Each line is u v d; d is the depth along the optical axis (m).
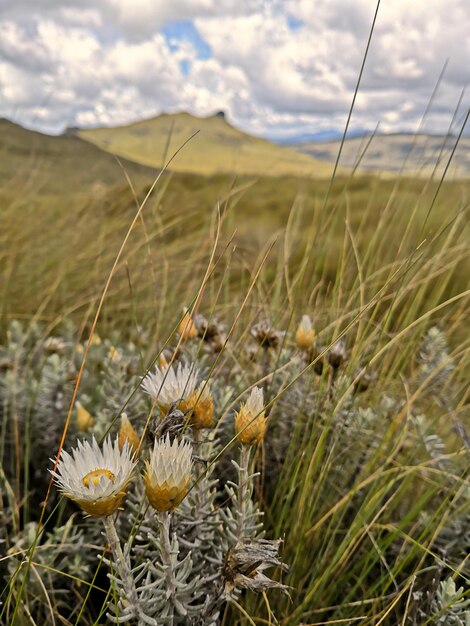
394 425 1.81
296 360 1.99
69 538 1.54
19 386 2.21
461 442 2.14
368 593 1.50
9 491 1.70
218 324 2.37
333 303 2.27
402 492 1.84
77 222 5.01
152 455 0.97
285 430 2.12
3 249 4.07
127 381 2.29
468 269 4.22
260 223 7.64
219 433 1.86
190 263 3.66
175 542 1.12
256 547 1.02
